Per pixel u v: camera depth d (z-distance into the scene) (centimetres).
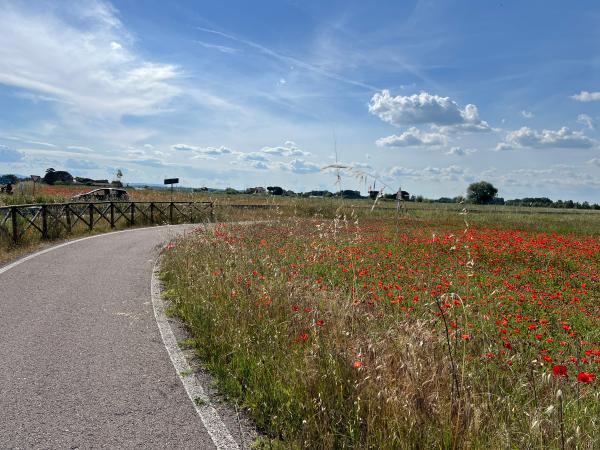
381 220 2712
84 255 1201
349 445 314
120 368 465
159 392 414
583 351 548
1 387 413
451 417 313
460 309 644
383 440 304
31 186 3216
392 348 388
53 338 548
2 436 332
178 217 2580
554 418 307
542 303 769
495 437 295
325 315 493
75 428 346
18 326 589
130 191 4369
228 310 576
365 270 880
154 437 338
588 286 1015
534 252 1383
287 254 1005
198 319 588
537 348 545
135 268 1043
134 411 377
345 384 362
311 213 1555
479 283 907
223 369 450
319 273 904
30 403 384
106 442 328
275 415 358
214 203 2481
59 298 739
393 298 695
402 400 320
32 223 1439
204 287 681
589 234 2456
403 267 1012
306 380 371
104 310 680
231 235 1181
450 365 363
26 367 459
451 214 3350
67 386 420
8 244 1256
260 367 428
